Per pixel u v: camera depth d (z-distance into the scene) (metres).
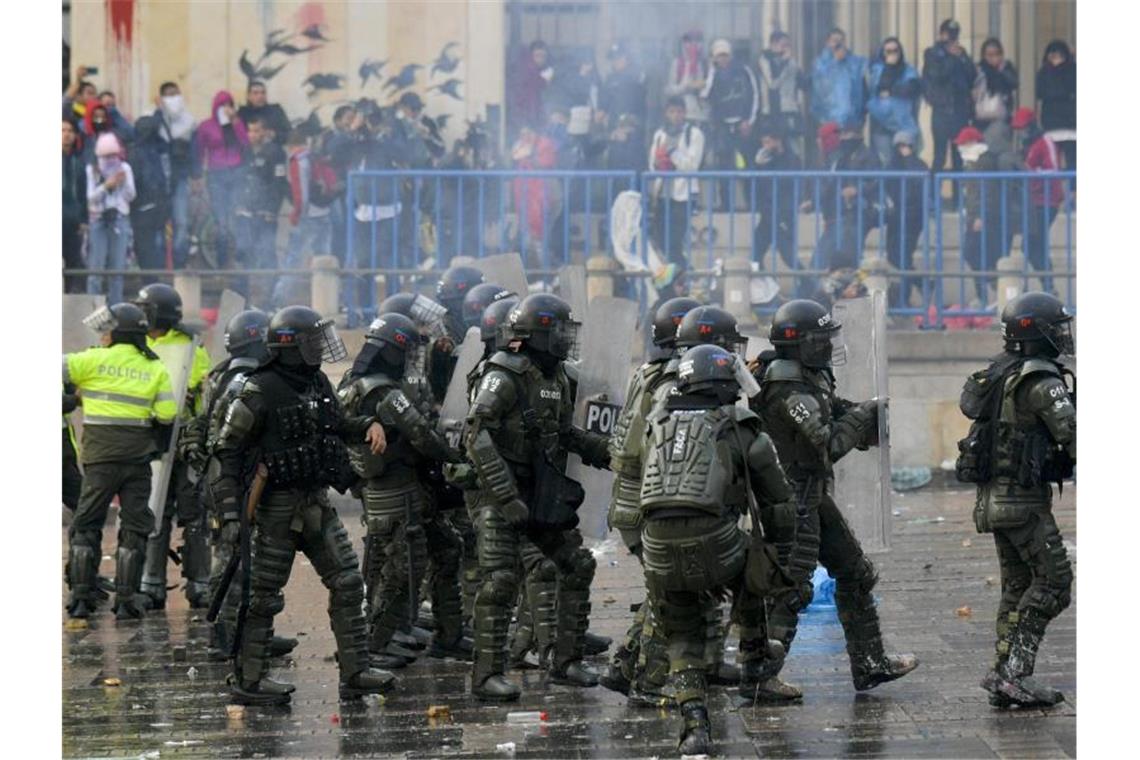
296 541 26.89
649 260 55.59
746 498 22.89
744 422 22.97
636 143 58.75
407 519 28.92
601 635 32.22
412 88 60.94
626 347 30.91
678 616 23.28
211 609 27.02
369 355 28.23
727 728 24.70
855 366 29.81
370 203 56.16
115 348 35.34
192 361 36.47
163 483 35.75
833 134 58.28
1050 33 63.69
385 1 60.91
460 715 26.12
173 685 29.08
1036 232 56.41
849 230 55.97
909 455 54.19
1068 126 60.03
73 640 33.34
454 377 31.20
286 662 30.89
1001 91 58.53
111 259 56.53
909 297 56.16
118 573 35.44
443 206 56.09
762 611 23.42
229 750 24.36
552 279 55.06
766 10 67.69
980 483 25.39
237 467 26.00
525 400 26.64
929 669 28.50
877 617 26.78
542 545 27.64
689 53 59.03
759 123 58.94
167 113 57.78
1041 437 24.69
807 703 26.25
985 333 54.53
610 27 67.00
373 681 27.09
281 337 25.77
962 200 55.72
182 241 57.72
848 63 58.50
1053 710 25.33
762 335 50.97
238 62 60.78
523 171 55.97
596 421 30.45
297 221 57.94
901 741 23.70
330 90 60.94
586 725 25.27
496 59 61.00
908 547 42.09
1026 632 25.22
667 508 22.56
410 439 27.97
